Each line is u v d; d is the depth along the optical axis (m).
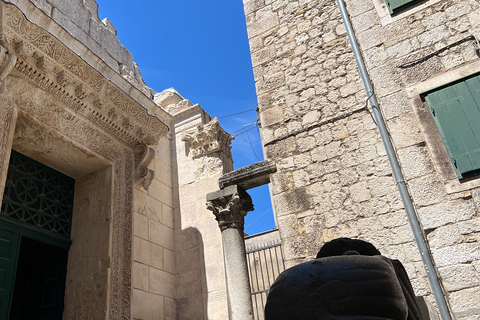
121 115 7.59
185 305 8.09
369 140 5.01
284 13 6.52
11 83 5.75
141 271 7.46
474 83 4.46
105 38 9.15
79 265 6.97
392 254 4.30
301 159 5.38
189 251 8.59
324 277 1.08
